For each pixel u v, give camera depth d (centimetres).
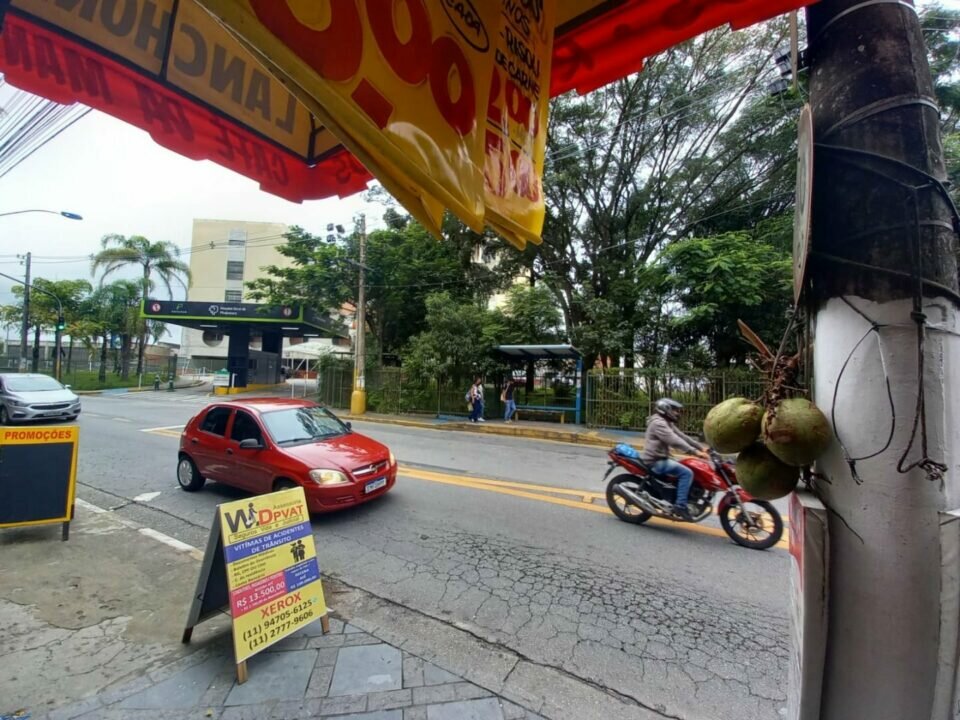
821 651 118
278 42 103
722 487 508
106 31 196
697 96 1415
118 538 484
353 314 2303
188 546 466
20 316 3556
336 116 118
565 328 1777
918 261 113
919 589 110
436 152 147
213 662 290
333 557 458
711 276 1220
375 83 127
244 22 97
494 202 178
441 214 159
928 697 109
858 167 121
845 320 121
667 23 211
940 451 112
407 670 288
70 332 3128
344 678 279
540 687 277
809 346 133
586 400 1481
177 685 270
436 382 1797
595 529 538
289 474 562
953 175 988
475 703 261
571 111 1563
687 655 310
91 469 823
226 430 653
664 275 1362
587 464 922
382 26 130
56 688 265
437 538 507
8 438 462
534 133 205
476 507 614
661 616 357
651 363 1495
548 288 1784
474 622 346
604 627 342
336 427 677
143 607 352
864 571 115
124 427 1306
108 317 3159
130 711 249
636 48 224
